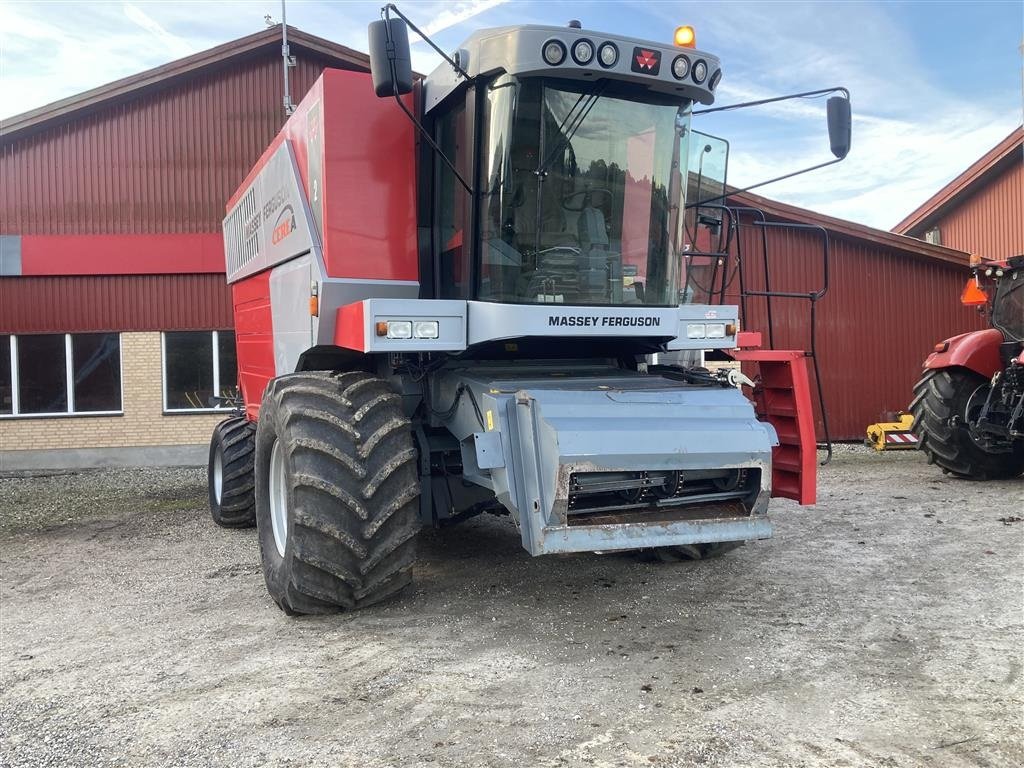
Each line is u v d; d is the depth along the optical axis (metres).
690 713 3.01
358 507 3.78
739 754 2.69
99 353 12.53
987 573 4.86
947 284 13.21
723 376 4.34
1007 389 7.81
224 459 6.98
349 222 4.27
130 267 12.34
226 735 2.93
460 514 4.76
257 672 3.52
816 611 4.21
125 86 12.06
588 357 4.88
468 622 4.11
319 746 2.82
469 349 4.37
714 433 3.76
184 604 4.72
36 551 6.58
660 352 4.99
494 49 3.91
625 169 4.26
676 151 4.41
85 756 2.82
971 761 2.62
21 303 12.22
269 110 12.73
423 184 4.53
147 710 3.18
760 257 12.54
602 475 3.72
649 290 4.41
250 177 6.34
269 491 4.52
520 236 4.05
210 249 12.48
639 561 5.25
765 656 3.58
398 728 2.94
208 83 12.58
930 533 5.97
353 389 4.06
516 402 3.70
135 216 12.40
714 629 3.96
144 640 4.06
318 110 4.38
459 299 4.30
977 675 3.32
